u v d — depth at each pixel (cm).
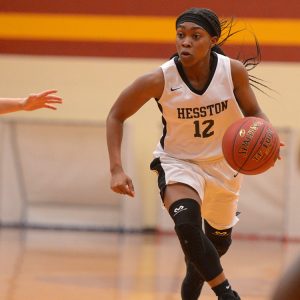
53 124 3136
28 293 1461
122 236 2927
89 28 3186
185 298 1270
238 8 3073
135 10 3164
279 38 3075
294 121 3083
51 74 3203
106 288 1573
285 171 3014
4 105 1139
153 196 3122
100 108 3181
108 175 3122
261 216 3022
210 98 1152
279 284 661
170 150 1198
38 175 3147
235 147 1097
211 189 1195
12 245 2381
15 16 3212
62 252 2234
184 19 1138
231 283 1684
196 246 1062
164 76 1154
